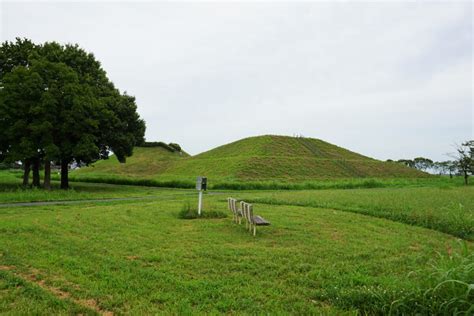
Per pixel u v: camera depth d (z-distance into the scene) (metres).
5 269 6.43
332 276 6.29
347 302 4.99
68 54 32.09
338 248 8.49
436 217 12.61
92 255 7.41
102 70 36.03
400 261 7.41
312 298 5.38
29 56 27.78
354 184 39.69
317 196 22.86
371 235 10.20
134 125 37.03
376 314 4.65
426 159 108.69
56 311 4.67
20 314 4.49
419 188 32.84
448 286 4.48
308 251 8.15
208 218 13.61
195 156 74.00
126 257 7.41
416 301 4.56
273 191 32.69
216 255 7.60
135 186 39.75
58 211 15.02
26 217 12.91
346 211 15.59
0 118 24.64
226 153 68.69
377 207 15.95
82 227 10.80
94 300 5.14
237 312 4.72
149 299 5.13
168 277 6.08
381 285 5.53
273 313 4.71
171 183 39.22
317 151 70.19
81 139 27.52
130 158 76.56
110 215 13.68
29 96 25.42
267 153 62.31
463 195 22.02
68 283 5.75
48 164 27.53
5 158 27.22
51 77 26.86
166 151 84.25
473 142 41.84
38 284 5.75
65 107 26.64
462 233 10.63
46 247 8.09
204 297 5.26
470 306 4.15
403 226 11.88
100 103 29.12
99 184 42.00
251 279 6.11
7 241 8.59
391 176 62.03
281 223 12.15
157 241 8.98
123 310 4.79
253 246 8.60
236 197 24.25
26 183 30.88
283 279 6.21
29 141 24.98
